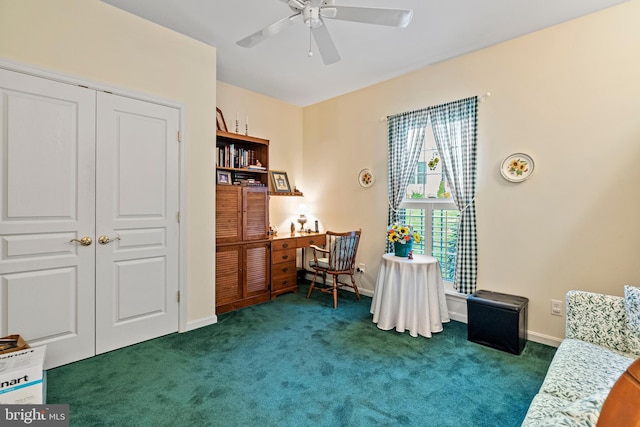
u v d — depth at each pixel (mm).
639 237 2180
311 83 3768
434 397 1838
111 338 2352
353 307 3443
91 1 2193
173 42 2629
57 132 2082
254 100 4121
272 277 3719
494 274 2830
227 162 3486
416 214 3420
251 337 2645
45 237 2059
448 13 2338
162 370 2100
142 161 2477
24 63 1941
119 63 2332
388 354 2359
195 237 2826
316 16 1767
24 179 1977
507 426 1599
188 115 2746
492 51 2816
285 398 1815
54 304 2098
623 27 2217
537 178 2590
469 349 2453
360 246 3975
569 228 2455
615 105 2256
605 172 2301
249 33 2670
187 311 2770
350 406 1751
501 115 2768
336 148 4246
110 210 2324
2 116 1892
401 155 3453
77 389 1865
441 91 3168
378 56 3037
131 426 1566
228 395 1837
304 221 4438
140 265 2494
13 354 1657
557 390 1320
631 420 600
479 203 2902
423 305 2699
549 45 2520
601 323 1730
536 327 2609
